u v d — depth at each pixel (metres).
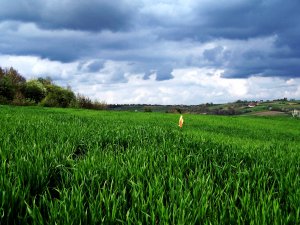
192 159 5.20
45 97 52.75
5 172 3.80
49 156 4.74
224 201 3.29
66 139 7.00
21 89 52.81
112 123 13.77
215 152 6.07
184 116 36.62
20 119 12.36
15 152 4.83
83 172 3.95
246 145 8.79
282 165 5.41
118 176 3.89
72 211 2.80
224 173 4.66
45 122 10.99
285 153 7.32
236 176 4.46
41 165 4.22
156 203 3.18
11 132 7.45
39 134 7.32
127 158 4.85
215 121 30.36
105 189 3.37
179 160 4.93
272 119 45.16
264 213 2.83
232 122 30.81
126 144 7.25
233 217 2.83
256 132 20.80
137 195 3.24
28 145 5.51
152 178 3.96
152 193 3.39
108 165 4.33
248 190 3.58
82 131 8.25
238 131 20.45
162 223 2.72
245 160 5.88
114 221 2.79
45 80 57.88
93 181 3.68
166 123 20.70
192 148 6.54
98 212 2.84
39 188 3.70
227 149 6.77
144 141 7.20
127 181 3.80
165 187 3.71
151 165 4.45
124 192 3.29
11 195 3.08
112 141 7.16
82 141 6.62
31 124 9.68
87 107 53.66
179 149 6.12
